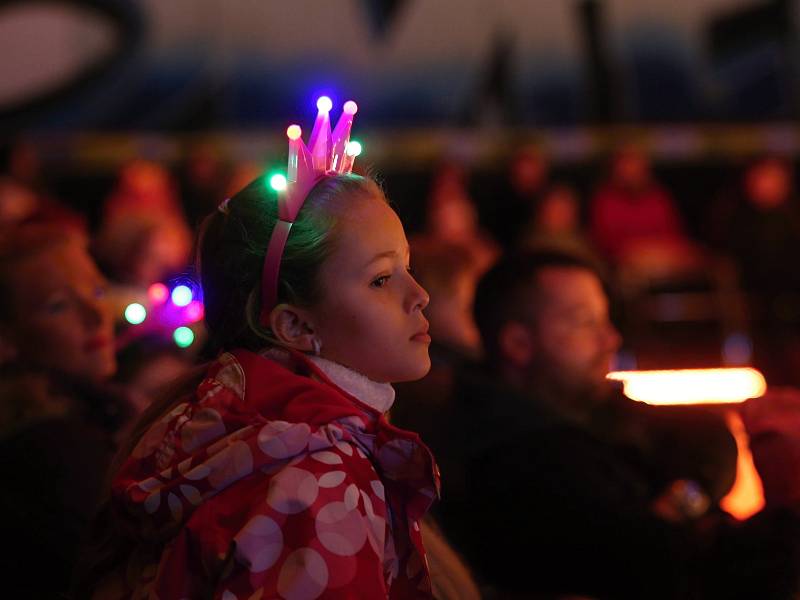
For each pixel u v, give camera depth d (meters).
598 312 4.38
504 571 3.85
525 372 4.39
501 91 16.75
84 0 15.66
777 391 3.47
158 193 14.00
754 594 3.31
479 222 15.58
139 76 15.82
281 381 2.29
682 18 17.08
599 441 4.02
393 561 2.28
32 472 3.44
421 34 16.62
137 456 2.36
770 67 17.09
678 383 6.25
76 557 3.38
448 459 3.93
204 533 2.11
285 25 16.27
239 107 16.09
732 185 16.88
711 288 13.83
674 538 3.75
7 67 15.48
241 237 2.42
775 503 3.33
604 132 16.88
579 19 16.91
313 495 2.11
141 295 4.32
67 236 3.88
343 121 2.54
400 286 2.39
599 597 3.74
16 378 3.65
